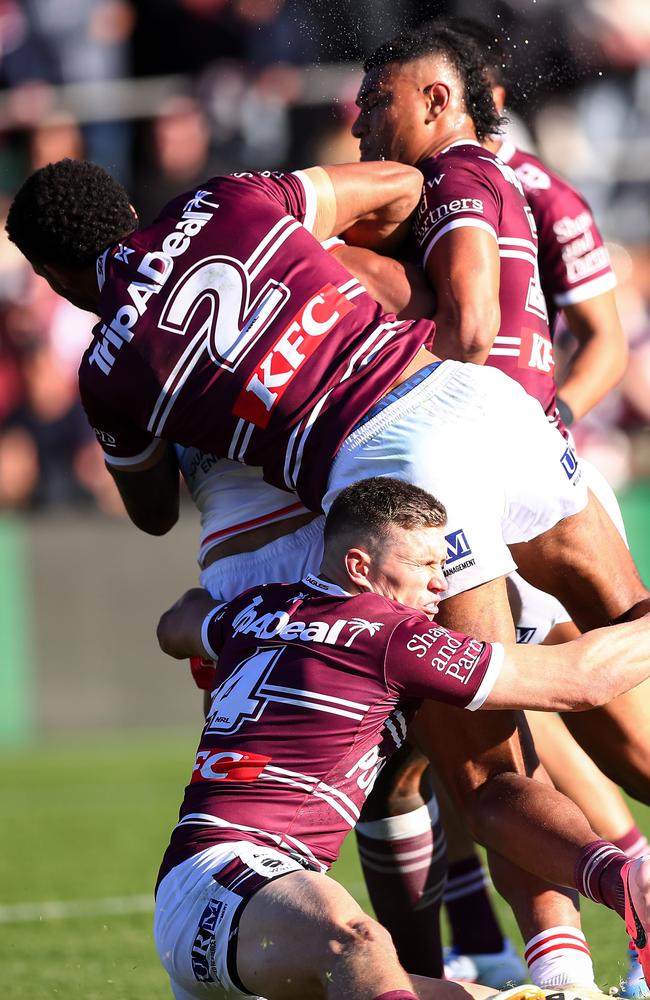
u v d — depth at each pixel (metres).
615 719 11.56
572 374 14.83
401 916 11.60
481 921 13.12
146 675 31.30
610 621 11.09
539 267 14.95
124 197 11.41
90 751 29.58
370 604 9.40
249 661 9.49
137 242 10.83
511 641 10.23
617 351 15.00
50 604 30.88
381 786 11.36
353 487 9.69
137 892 16.94
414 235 11.85
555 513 10.39
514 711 10.30
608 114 34.59
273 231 10.62
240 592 11.29
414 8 18.06
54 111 34.81
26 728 30.75
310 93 34.34
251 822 8.97
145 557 31.27
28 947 14.12
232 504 11.47
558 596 11.16
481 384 10.27
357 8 18.08
